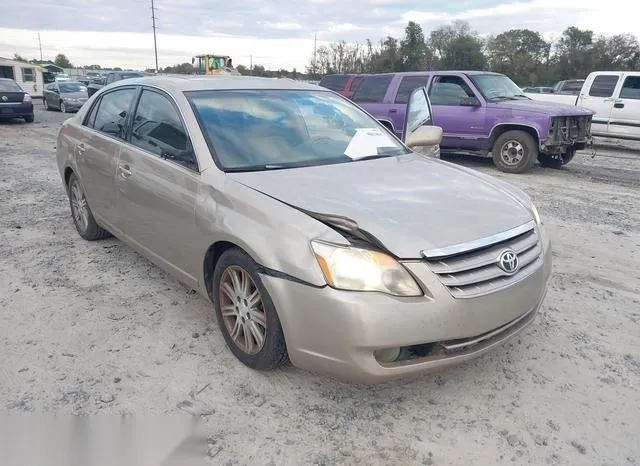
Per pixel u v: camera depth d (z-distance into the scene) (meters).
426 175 3.78
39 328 3.83
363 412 3.00
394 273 2.73
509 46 67.62
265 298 3.03
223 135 3.79
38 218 6.52
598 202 7.93
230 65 34.50
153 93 4.38
